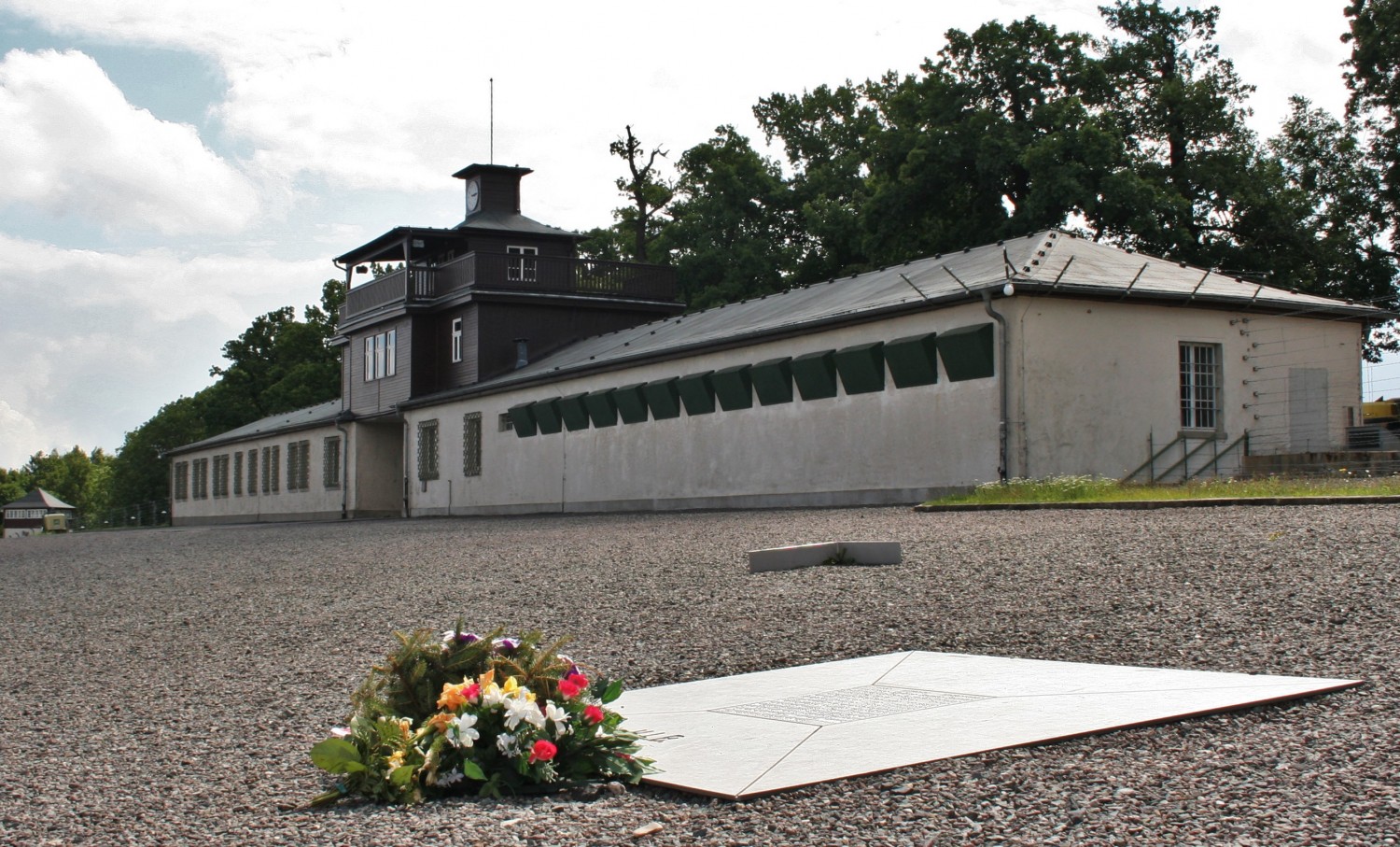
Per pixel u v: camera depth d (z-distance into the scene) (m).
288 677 7.50
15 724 6.53
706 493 26.03
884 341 21.70
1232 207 40.19
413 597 11.30
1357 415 23.14
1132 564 9.19
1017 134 39.72
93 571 17.95
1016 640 7.02
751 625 8.20
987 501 16.94
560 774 4.62
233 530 32.53
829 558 10.98
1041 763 4.38
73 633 10.39
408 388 41.03
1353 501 12.99
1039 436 19.70
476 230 41.25
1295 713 4.86
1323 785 3.92
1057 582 8.73
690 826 3.99
